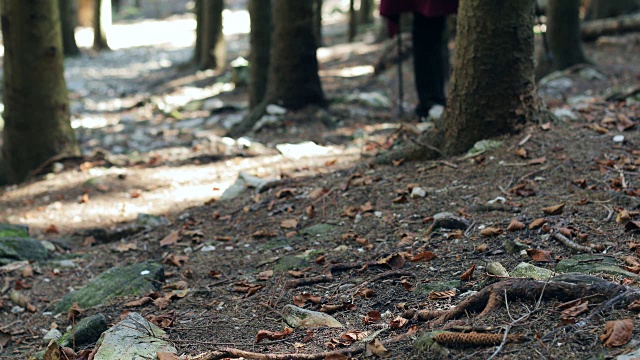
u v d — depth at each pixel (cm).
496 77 568
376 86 1203
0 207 723
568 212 450
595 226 427
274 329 382
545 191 491
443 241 448
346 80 1318
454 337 305
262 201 594
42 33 805
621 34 1318
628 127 581
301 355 325
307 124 912
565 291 324
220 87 1488
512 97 570
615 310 306
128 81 1845
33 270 542
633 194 459
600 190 476
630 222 411
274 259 480
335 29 2445
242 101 1299
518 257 406
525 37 567
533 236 429
